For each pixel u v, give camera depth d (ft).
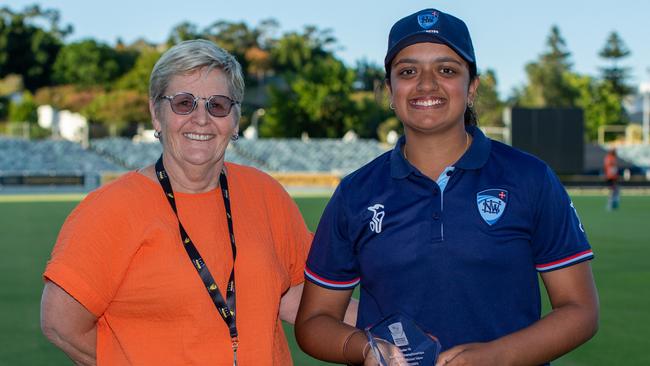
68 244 8.35
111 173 114.11
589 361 18.25
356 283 8.86
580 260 7.89
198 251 8.50
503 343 7.45
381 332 7.59
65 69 237.04
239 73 9.04
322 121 189.06
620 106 252.42
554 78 244.83
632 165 144.36
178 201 8.70
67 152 142.00
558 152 104.53
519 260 7.77
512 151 8.15
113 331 8.65
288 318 10.07
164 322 8.48
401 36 8.11
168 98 8.63
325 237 8.68
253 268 8.73
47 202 83.15
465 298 7.71
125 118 195.11
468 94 8.50
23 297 27.17
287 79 199.82
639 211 71.82
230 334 8.48
